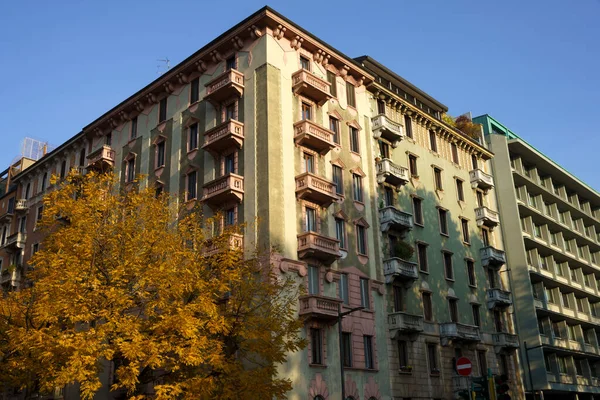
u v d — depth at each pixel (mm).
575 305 62625
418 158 44188
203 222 33125
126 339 20453
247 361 28125
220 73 36469
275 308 24250
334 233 34188
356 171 37406
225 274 23562
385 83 45219
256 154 32281
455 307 42281
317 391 29453
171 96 40062
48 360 19875
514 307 51500
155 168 39094
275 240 30203
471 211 48781
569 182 68938
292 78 35031
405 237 39625
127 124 43562
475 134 54750
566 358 57781
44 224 24234
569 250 67125
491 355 44031
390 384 34125
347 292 33594
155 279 21578
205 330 22812
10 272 49375
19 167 62250
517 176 57156
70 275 21000
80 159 48281
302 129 33562
